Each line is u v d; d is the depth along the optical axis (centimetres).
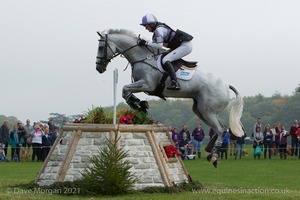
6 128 2441
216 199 1133
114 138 1217
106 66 1320
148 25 1307
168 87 1280
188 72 1301
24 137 2477
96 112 1278
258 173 2028
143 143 1258
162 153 1279
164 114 5006
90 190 1168
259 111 5066
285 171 2116
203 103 1317
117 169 1166
